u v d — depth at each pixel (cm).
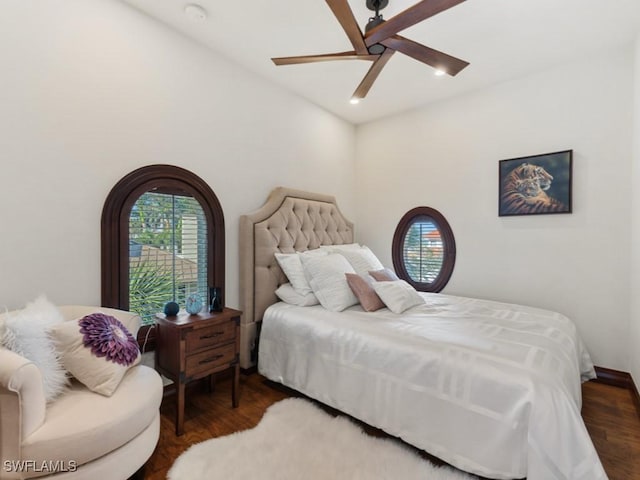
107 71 213
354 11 223
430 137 379
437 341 188
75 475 128
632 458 179
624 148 267
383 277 286
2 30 175
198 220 268
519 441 144
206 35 256
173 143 248
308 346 239
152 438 162
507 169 321
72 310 187
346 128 430
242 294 289
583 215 285
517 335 196
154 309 240
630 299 263
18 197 180
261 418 218
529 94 311
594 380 277
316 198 369
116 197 216
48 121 190
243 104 300
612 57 272
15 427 121
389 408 190
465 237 352
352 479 161
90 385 153
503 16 227
